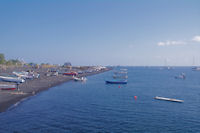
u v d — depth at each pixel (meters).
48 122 22.48
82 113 27.09
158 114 27.69
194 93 50.59
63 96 40.88
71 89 54.44
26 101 33.00
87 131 20.02
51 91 48.19
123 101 36.94
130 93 48.81
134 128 21.42
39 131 19.53
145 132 20.31
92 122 23.06
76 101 35.59
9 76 60.03
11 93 38.66
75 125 21.78
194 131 20.91
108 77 114.19
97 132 19.83
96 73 157.50
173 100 38.56
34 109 27.95
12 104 29.83
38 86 53.88
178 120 24.89
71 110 28.56
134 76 129.25
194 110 30.62
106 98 40.00
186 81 89.38
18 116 24.17
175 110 30.45
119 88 60.28
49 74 90.56
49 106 30.41
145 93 49.31
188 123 23.69
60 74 105.62
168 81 89.06
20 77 61.12
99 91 51.69
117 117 25.52
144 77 118.81
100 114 26.80
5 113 25.09
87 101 35.94
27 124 21.44
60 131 19.75
